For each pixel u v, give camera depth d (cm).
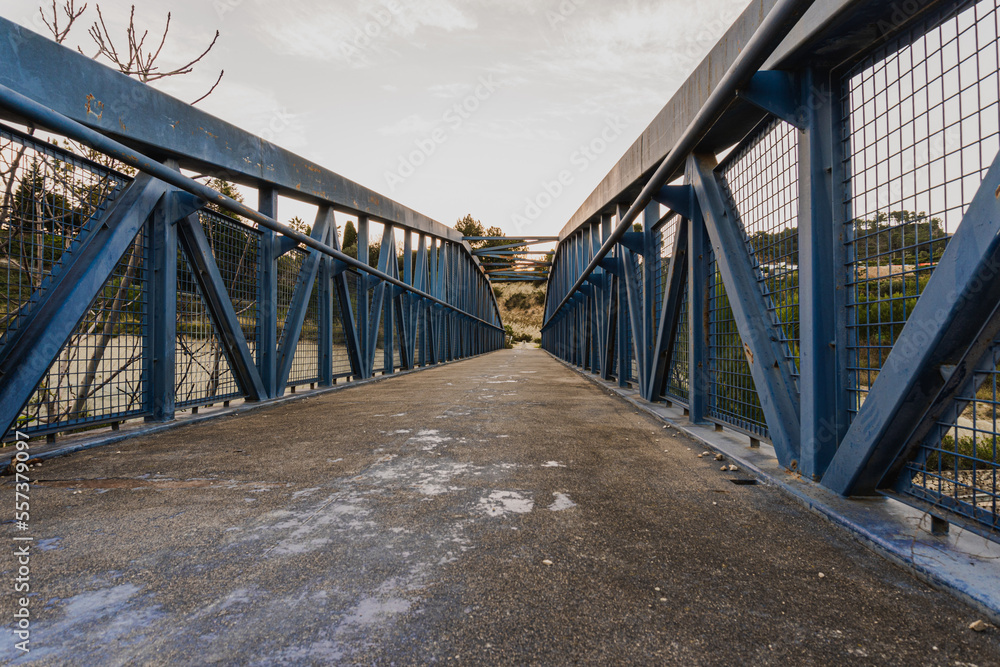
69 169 403
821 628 150
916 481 265
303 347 862
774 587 176
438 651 137
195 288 577
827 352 285
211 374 609
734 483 311
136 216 459
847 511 241
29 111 308
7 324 354
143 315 493
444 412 620
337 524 237
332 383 938
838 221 281
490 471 337
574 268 1709
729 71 288
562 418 573
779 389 337
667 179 459
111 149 374
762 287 360
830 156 281
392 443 429
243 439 445
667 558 200
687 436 462
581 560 197
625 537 222
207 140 576
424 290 1741
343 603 164
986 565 183
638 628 149
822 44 258
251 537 220
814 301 283
